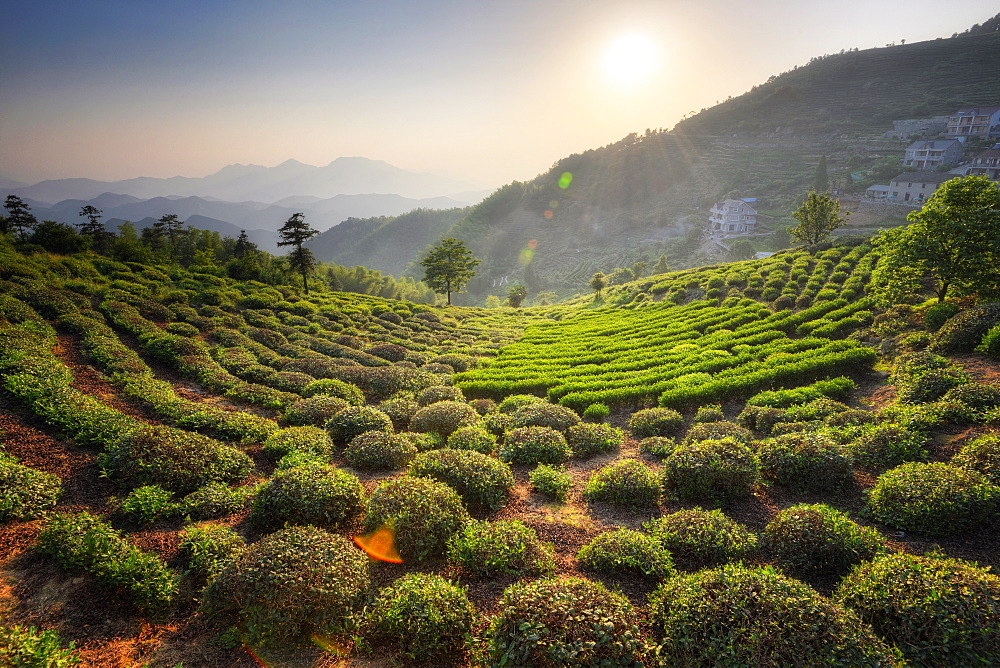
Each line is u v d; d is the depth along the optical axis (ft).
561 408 75.36
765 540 38.22
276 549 31.94
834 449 49.42
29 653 23.62
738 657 25.26
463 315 241.96
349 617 29.27
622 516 46.16
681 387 84.43
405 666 27.45
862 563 33.50
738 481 47.44
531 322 234.17
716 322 149.48
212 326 114.11
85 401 56.24
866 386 82.74
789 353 104.88
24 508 37.06
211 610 29.68
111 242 236.43
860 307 125.80
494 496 46.85
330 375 92.22
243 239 279.49
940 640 26.40
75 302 101.45
